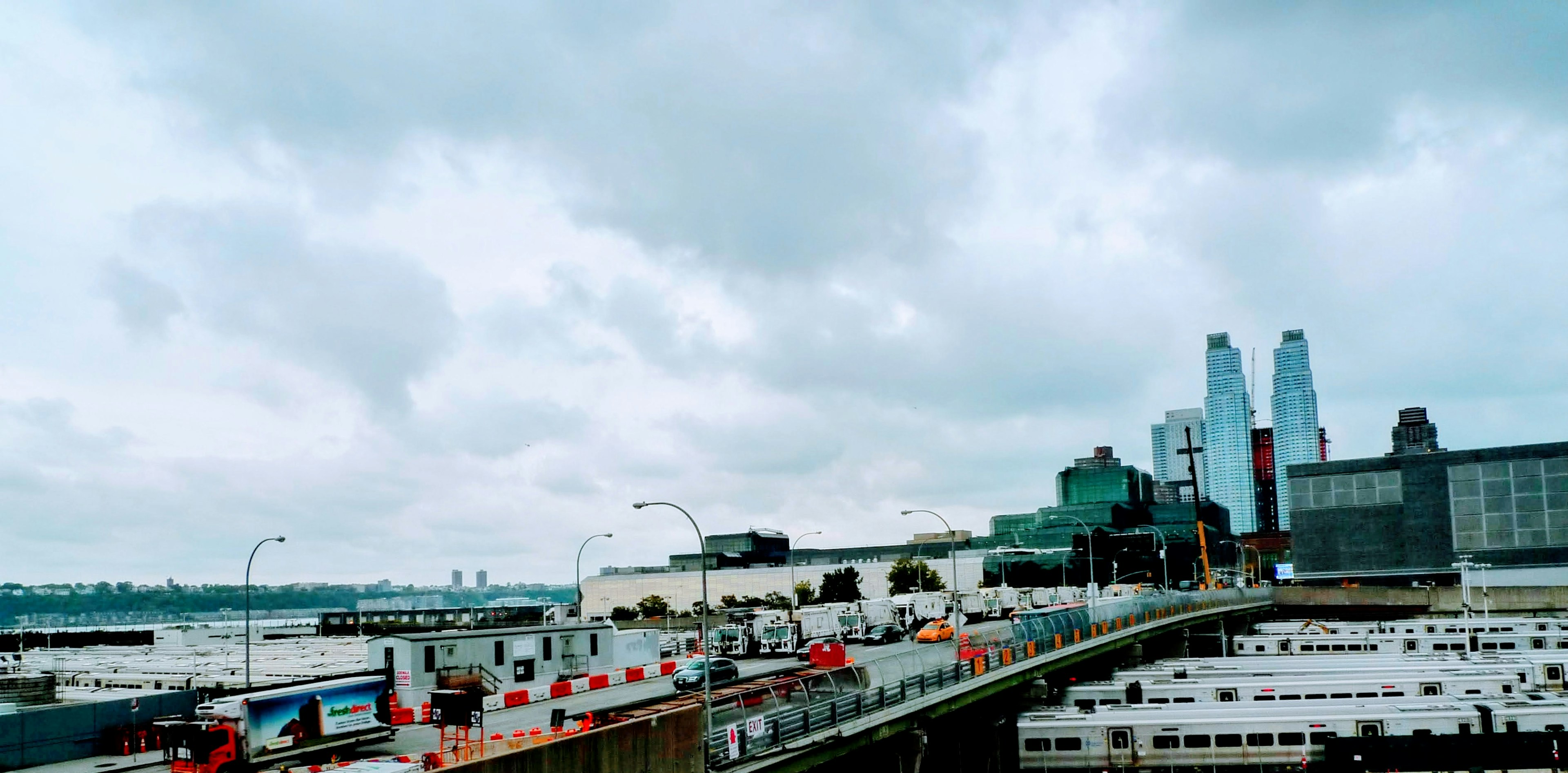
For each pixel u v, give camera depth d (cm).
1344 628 10494
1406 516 14575
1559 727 5431
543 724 5169
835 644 6353
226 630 14625
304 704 4266
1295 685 6397
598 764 2741
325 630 14538
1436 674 6788
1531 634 9169
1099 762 5566
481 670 6425
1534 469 13850
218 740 3959
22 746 4491
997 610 12275
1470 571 13925
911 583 17875
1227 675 7162
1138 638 8619
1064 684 8381
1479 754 5281
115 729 4844
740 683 5828
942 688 5134
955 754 6312
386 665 5984
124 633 14025
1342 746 5359
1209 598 10731
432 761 3841
